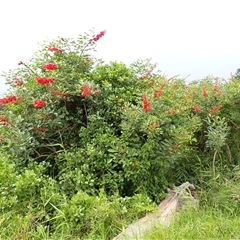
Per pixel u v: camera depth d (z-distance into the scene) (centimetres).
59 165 454
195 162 505
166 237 334
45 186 405
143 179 438
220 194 430
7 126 455
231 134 538
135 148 436
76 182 416
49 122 466
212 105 519
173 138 446
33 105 478
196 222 367
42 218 379
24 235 350
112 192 430
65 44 513
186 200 412
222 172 490
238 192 423
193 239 339
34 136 467
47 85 473
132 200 405
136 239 332
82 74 501
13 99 474
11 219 367
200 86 562
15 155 442
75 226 368
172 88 535
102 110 481
